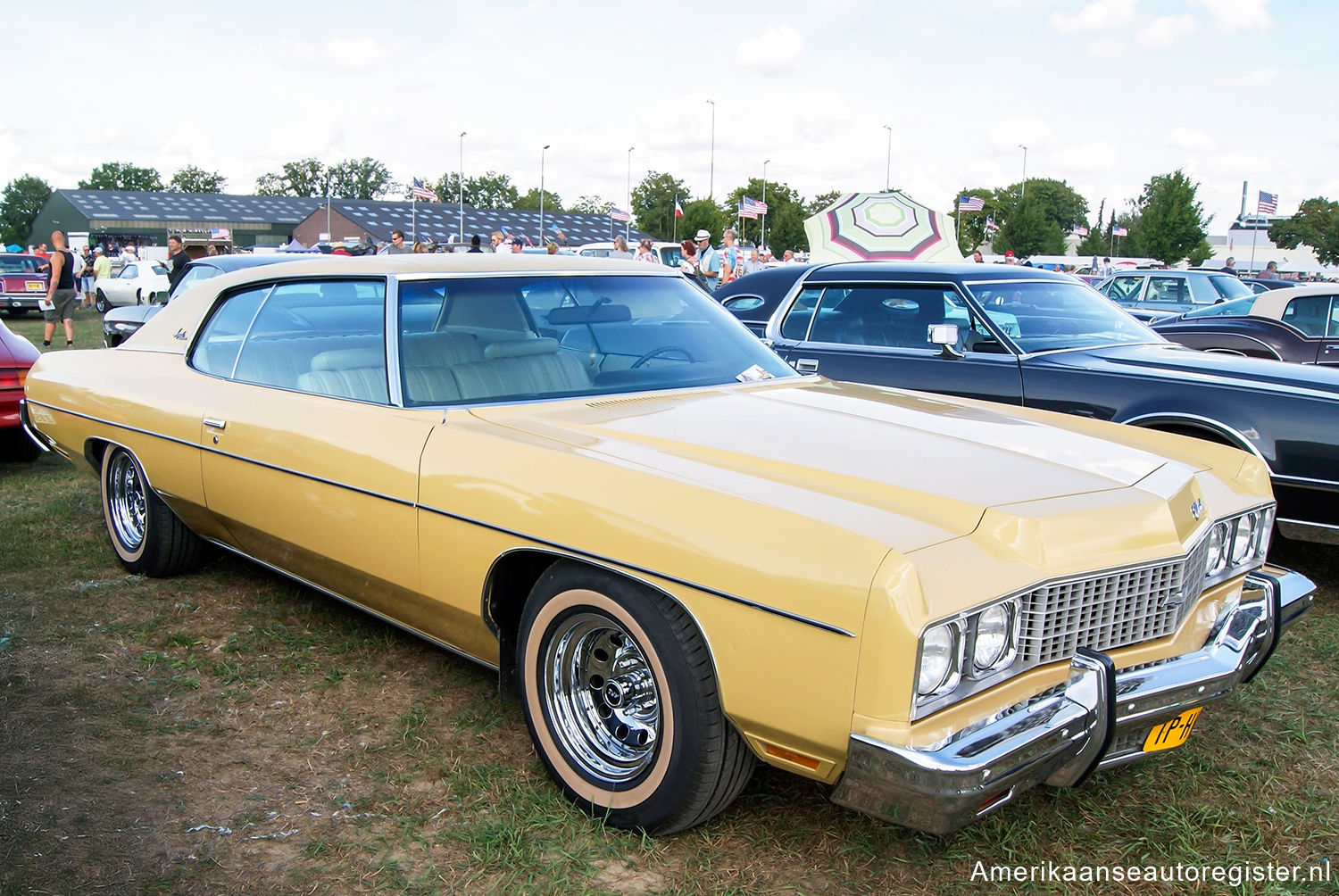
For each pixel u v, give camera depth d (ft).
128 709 10.55
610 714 8.58
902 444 8.79
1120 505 7.79
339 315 11.00
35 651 11.98
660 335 11.60
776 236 252.21
